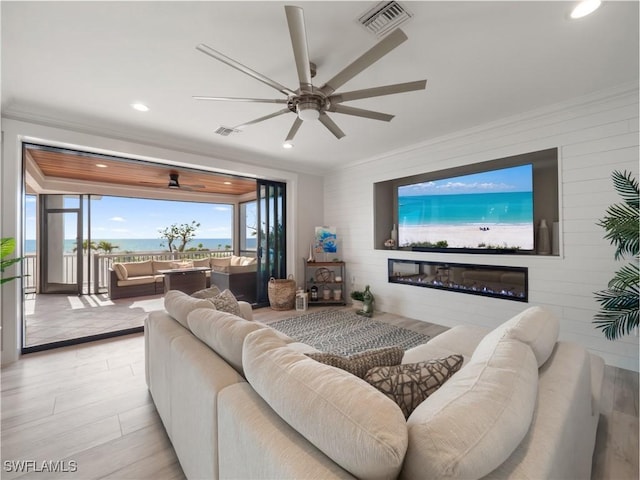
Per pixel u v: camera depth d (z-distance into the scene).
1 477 1.49
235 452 0.99
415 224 4.46
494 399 0.80
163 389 1.82
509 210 3.47
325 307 5.10
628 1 1.64
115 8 1.66
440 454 0.64
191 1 1.62
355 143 4.06
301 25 1.39
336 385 0.83
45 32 1.84
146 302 5.56
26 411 2.05
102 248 7.70
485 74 2.37
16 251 2.88
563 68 2.29
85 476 1.51
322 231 5.21
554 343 1.38
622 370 2.59
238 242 8.88
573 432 1.06
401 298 4.46
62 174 5.59
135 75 2.34
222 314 1.60
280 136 3.73
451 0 1.63
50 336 3.62
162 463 1.60
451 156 3.79
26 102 2.76
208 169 4.41
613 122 2.65
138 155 3.61
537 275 3.14
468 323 3.72
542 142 3.06
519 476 0.71
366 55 1.58
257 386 1.01
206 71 2.29
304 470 0.74
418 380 1.01
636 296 2.29
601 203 2.72
